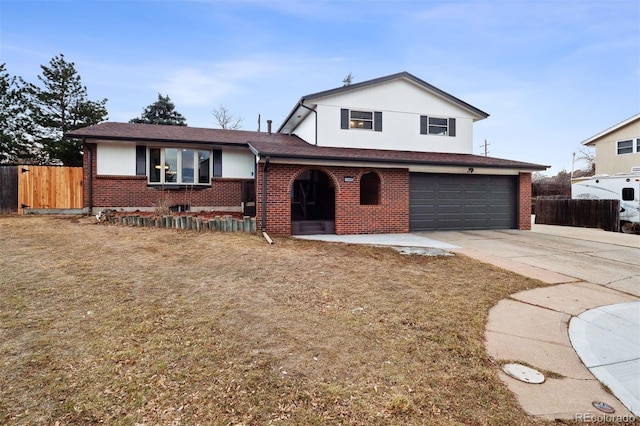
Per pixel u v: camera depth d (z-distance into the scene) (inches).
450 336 152.6
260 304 184.4
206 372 118.3
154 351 132.0
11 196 500.1
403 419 97.0
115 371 118.0
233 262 271.7
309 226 450.9
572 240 433.7
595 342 152.5
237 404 102.0
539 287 234.1
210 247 319.3
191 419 95.2
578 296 216.2
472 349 141.1
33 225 397.1
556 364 132.5
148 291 200.4
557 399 109.7
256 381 113.7
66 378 113.3
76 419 94.3
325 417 97.1
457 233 483.5
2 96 731.4
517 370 126.9
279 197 418.9
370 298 199.2
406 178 481.4
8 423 92.0
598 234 498.3
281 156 394.9
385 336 150.3
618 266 295.4
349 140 541.3
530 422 98.3
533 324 170.6
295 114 590.9
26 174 490.3
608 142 842.8
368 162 438.6
